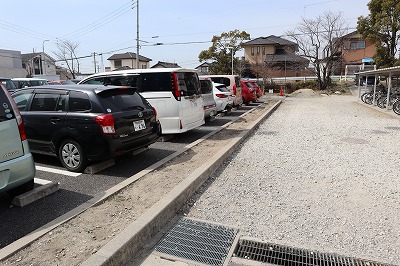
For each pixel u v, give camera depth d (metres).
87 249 2.46
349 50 34.94
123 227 2.83
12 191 3.61
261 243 2.77
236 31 36.53
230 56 36.91
